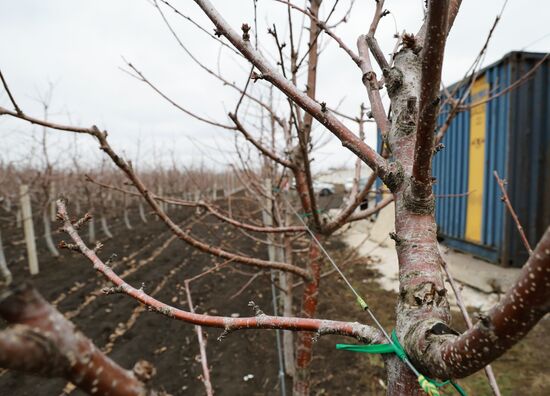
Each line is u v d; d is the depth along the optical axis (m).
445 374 0.54
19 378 4.00
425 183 0.74
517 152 5.47
